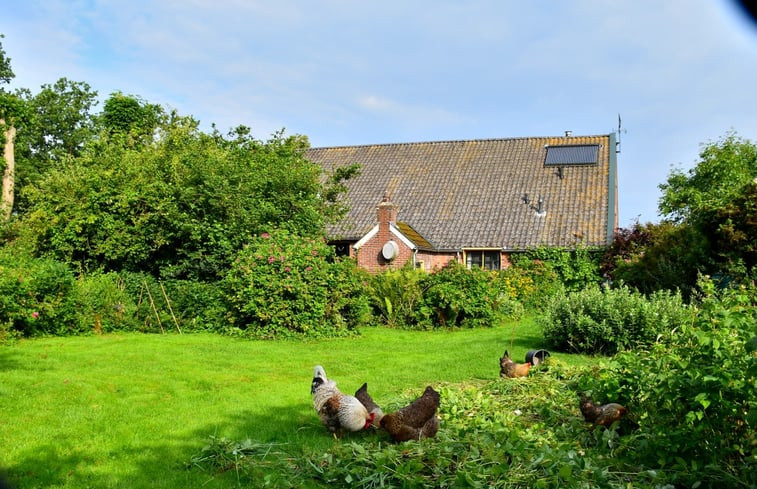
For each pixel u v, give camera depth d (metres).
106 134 29.19
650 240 25.86
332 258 20.48
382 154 37.62
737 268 15.91
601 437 6.84
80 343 15.20
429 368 12.05
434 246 29.02
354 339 16.89
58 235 20.11
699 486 5.56
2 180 34.88
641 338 12.98
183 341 15.90
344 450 6.25
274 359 13.23
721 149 32.88
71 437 7.26
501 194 31.91
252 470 6.11
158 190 20.27
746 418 5.04
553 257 27.67
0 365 11.86
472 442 6.21
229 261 19.50
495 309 20.83
